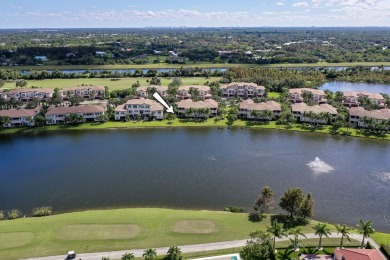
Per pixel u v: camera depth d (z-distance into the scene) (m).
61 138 145.00
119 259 65.00
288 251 66.88
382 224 80.25
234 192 95.81
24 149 132.25
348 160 117.38
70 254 65.50
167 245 69.38
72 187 100.38
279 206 87.62
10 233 73.88
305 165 113.44
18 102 186.50
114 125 160.12
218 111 171.12
